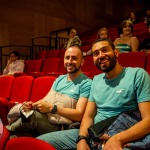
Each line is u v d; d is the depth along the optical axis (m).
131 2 6.20
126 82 0.88
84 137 0.90
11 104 1.64
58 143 0.96
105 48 0.92
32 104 1.03
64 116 1.04
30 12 4.23
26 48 4.12
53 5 4.59
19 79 1.84
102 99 0.92
